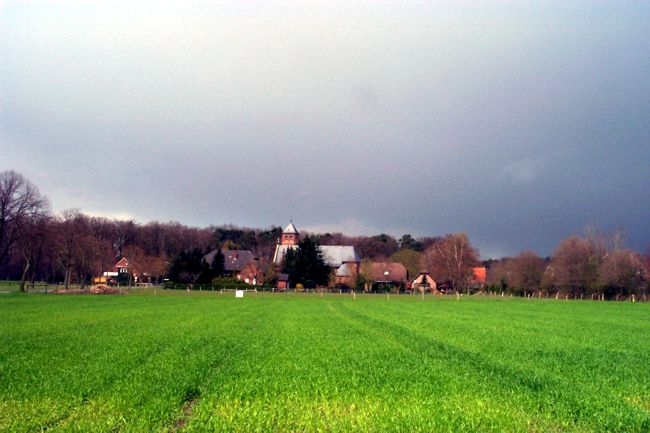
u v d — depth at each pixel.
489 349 27.69
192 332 34.88
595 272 116.31
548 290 124.75
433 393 17.03
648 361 24.22
